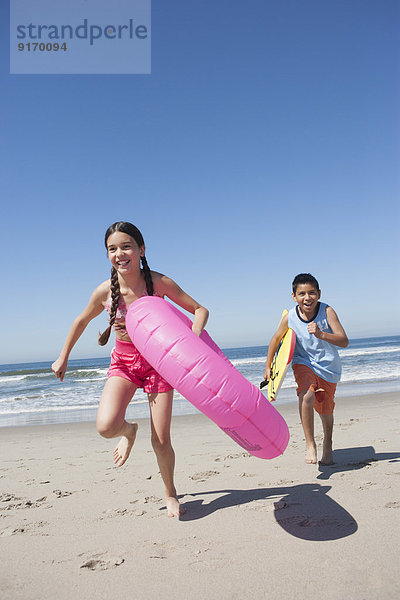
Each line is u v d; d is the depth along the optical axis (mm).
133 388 2934
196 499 3219
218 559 2168
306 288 3822
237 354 52875
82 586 1994
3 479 4363
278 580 1906
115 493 3562
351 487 3143
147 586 1955
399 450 4277
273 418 2438
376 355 25938
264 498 3082
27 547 2502
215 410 2336
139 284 2979
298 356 4055
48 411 11836
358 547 2150
